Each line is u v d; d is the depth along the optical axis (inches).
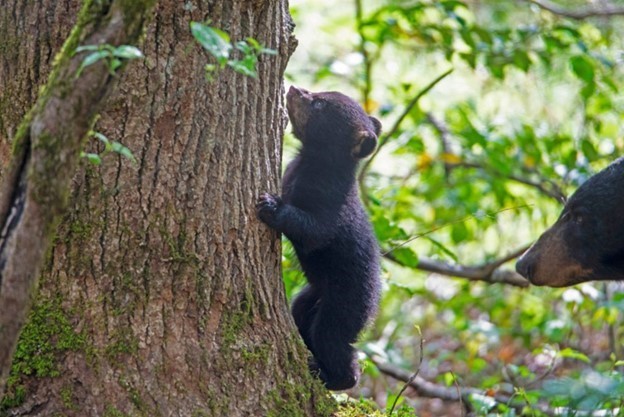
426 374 681.6
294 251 429.7
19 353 294.7
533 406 498.9
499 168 652.7
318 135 426.0
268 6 320.2
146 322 298.8
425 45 762.2
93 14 220.7
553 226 417.7
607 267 404.2
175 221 302.0
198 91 302.4
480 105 888.3
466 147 689.6
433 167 721.6
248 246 319.9
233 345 309.3
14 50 299.0
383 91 877.2
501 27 824.3
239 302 315.0
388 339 687.7
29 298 222.7
